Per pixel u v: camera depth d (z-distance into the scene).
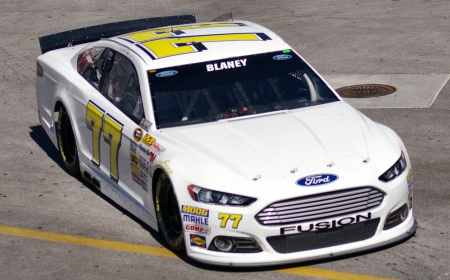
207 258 20.42
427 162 28.98
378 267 20.48
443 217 23.81
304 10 58.66
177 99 24.00
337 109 24.23
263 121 23.28
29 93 40.78
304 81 25.39
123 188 24.78
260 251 20.00
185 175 20.80
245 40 26.55
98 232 23.94
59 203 26.56
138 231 23.88
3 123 36.12
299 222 19.88
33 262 22.02
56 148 32.34
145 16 34.19
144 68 24.70
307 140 21.88
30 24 57.16
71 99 28.12
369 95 38.03
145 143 22.98
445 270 20.23
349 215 20.14
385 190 20.47
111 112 25.41
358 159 20.91
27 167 30.47
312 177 20.03
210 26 28.55
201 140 22.17
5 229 24.47
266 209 19.72
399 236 21.08
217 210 19.95
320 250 20.16
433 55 44.56
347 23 53.94
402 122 33.78
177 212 21.77
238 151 21.39
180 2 62.97
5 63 46.91
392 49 46.47
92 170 27.25
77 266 21.59
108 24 33.47
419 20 53.66
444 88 38.22
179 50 25.62
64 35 32.75
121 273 21.00
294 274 20.28
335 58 45.22
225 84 24.58
